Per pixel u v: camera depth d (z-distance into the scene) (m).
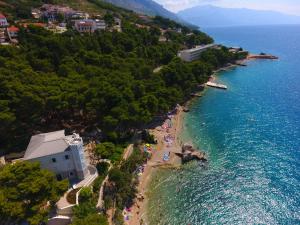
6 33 157.62
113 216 63.09
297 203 68.81
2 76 85.56
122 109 96.56
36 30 155.62
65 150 65.88
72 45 150.25
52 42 139.62
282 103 141.38
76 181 68.19
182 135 108.38
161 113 124.00
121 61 150.88
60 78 107.06
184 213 67.94
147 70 144.62
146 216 66.88
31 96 81.31
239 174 82.50
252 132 109.62
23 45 138.00
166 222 65.19
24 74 97.25
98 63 142.38
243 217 65.69
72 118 104.62
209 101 149.00
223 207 69.44
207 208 69.38
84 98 96.25
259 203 69.88
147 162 88.62
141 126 111.56
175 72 148.12
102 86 104.06
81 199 61.38
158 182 80.06
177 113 130.38
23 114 83.38
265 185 76.69
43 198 54.66
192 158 90.88
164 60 197.12
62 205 59.78
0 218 51.44
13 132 82.12
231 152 95.06
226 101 148.12
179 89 140.00
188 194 74.69
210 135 108.31
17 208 50.78
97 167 74.12
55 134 72.31
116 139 91.12
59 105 89.06
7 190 52.72
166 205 70.69
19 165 56.47
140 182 79.19
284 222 63.25
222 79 194.50
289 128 111.44
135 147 93.19
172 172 84.69
